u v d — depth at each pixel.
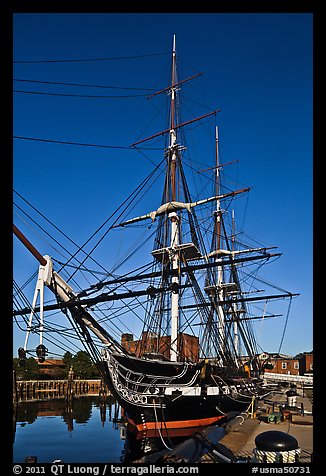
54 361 100.12
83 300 22.03
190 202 37.03
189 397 25.36
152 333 32.25
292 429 19.27
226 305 58.59
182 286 33.53
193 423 25.61
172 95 38.56
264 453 10.80
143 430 23.31
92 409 68.62
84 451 30.19
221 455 11.48
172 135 37.75
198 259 36.47
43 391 84.44
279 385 63.16
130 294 24.16
